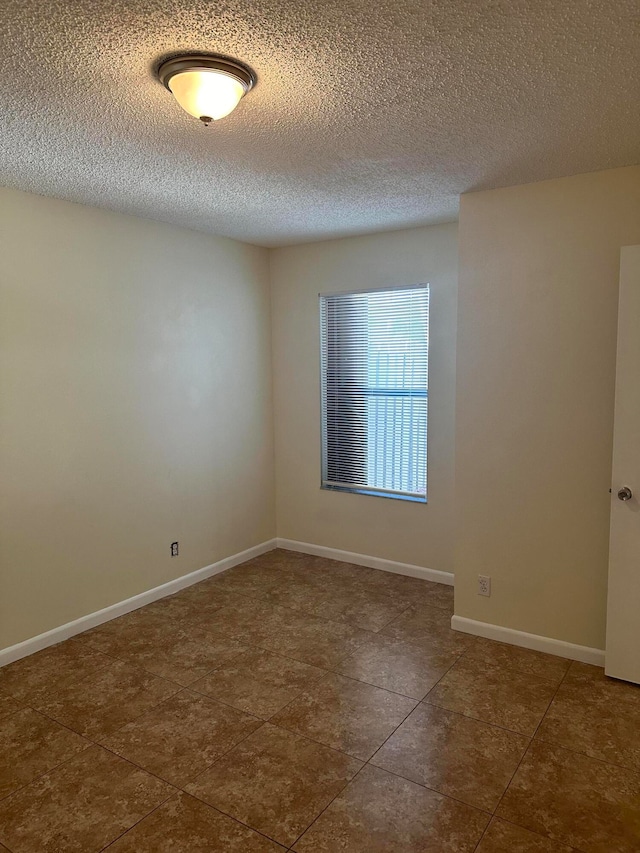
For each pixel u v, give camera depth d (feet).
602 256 8.95
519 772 7.04
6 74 5.65
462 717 8.16
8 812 6.47
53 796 6.71
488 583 10.44
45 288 10.05
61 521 10.54
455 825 6.22
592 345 9.16
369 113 6.61
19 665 9.72
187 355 12.89
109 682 9.17
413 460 13.38
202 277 13.15
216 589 13.04
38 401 10.05
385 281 13.20
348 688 8.95
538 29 4.90
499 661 9.72
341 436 14.49
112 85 5.90
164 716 8.25
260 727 7.98
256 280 14.75
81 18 4.68
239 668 9.58
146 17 4.69
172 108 6.45
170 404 12.56
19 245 9.65
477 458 10.32
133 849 5.96
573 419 9.42
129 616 11.66
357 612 11.73
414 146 7.67
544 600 9.95
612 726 7.91
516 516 10.06
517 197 9.51
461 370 10.30
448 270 12.30
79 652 10.17
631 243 8.73
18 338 9.70
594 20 4.77
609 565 8.92
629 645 8.89
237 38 5.02
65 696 8.78
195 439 13.24
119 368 11.41
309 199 10.30
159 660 9.87
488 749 7.47
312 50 5.24
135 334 11.68
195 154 7.92
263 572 14.08
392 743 7.60
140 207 10.82
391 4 4.52
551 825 6.21
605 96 6.20
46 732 7.89
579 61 5.45
